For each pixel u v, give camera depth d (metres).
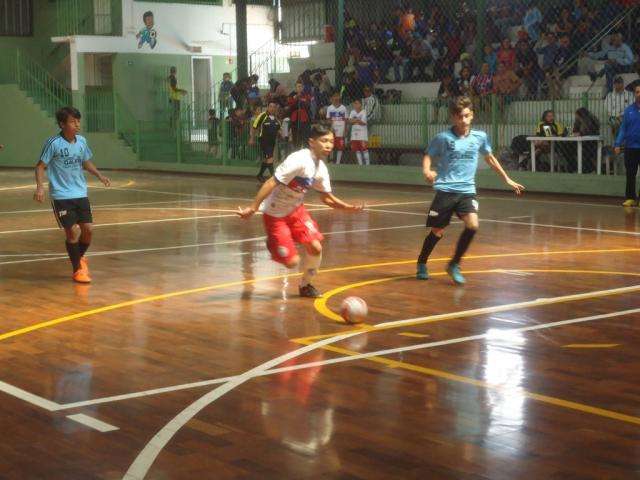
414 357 6.84
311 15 31.38
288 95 27.44
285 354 6.99
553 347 7.10
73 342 7.45
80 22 33.56
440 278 10.20
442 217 9.83
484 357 6.82
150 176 28.52
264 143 24.70
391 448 4.94
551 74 21.33
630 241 12.84
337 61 26.72
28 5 35.84
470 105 9.71
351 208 9.09
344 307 8.04
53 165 10.16
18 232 15.01
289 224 9.05
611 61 20.59
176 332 7.77
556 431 5.18
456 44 24.83
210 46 33.84
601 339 7.34
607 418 5.41
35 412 5.62
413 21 25.98
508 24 24.45
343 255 11.95
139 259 11.86
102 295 9.48
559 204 18.06
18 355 7.05
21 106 35.22
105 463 4.76
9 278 10.55
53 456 4.87
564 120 20.61
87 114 33.19
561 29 22.38
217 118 29.89
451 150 9.71
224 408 5.66
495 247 12.48
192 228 15.05
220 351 7.11
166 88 33.22
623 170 19.53
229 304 8.94
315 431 5.23
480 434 5.15
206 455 4.86
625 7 21.95
